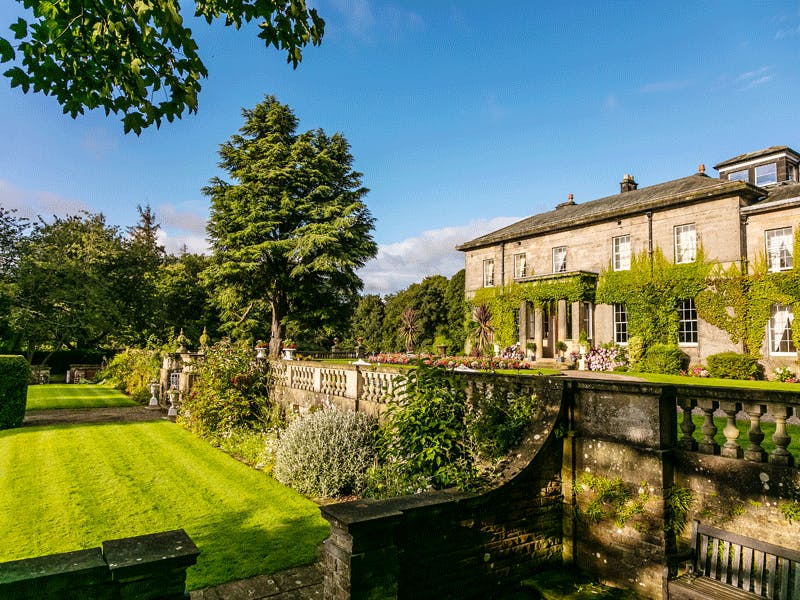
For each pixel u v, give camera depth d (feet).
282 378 42.50
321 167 97.19
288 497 24.85
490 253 102.22
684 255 71.56
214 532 20.38
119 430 42.45
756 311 63.46
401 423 20.58
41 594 8.18
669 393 16.08
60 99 12.98
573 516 17.89
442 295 178.09
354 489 25.66
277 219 93.30
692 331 70.54
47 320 82.84
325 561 12.73
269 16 14.57
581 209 94.12
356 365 32.01
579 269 85.10
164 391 62.59
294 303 99.55
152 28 12.56
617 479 16.72
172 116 14.35
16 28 11.61
